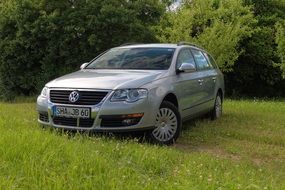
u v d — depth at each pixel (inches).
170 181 185.8
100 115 263.1
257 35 923.4
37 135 232.1
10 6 761.6
